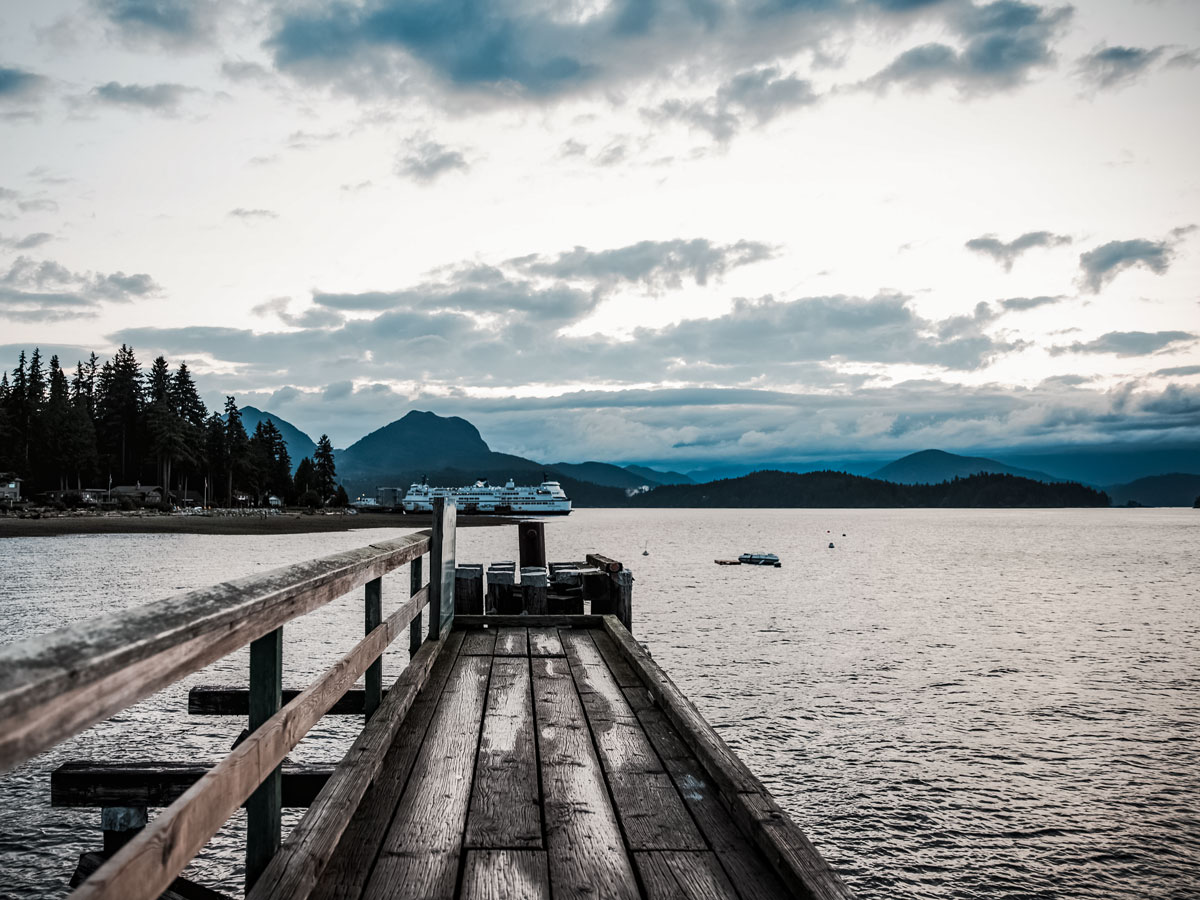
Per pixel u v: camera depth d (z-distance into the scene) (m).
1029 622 25.56
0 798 9.61
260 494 120.75
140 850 1.41
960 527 139.00
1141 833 9.54
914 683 16.59
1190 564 52.41
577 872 2.77
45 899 7.46
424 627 23.30
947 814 10.00
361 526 93.56
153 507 90.38
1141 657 19.73
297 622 23.17
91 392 106.88
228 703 5.07
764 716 13.91
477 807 3.37
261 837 2.40
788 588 35.81
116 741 11.70
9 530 63.09
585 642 7.17
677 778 3.75
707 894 2.61
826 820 9.80
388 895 2.58
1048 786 10.91
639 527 134.88
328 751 11.32
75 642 1.21
